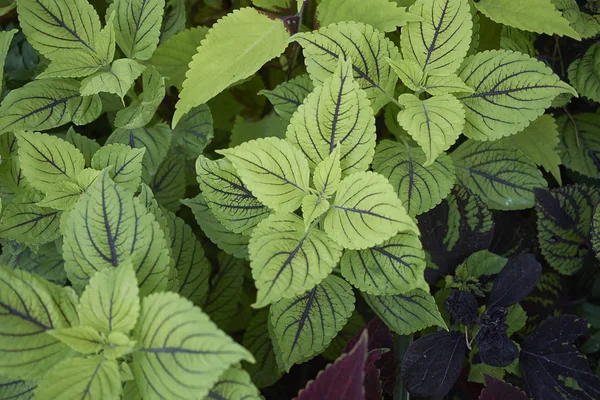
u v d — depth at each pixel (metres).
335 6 0.83
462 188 0.84
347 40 0.78
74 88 0.84
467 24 0.79
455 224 0.84
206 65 0.81
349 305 0.76
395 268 0.74
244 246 0.80
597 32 0.89
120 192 0.71
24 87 0.83
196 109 0.89
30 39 0.83
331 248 0.73
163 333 0.66
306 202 0.73
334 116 0.74
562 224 0.87
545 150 0.89
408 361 0.79
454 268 0.85
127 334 0.68
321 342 0.76
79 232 0.71
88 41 0.84
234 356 0.64
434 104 0.78
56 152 0.78
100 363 0.68
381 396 0.76
